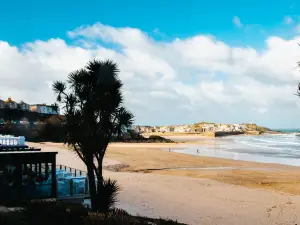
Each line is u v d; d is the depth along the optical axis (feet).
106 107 45.50
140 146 310.04
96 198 46.37
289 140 545.85
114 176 110.01
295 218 63.67
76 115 45.09
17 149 53.57
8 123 136.46
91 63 47.06
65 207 42.14
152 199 76.74
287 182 107.86
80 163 136.77
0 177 48.88
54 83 46.01
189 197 80.02
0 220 35.60
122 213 46.34
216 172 133.80
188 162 170.71
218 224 58.59
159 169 143.13
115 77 46.93
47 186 52.54
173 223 49.93
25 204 47.21
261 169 145.89
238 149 295.28
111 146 293.43
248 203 75.15
